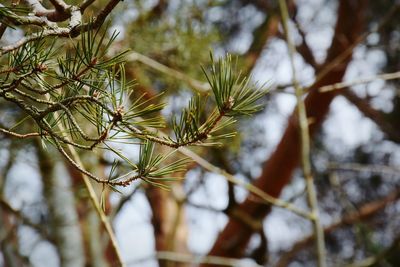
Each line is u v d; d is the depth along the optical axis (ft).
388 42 24.06
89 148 5.59
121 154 5.76
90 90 5.51
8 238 19.20
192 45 15.99
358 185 27.17
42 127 5.54
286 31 16.07
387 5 23.73
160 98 15.11
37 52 5.36
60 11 5.48
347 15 22.99
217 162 18.29
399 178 26.55
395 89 24.09
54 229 18.11
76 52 5.39
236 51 16.67
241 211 20.27
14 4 5.32
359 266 18.17
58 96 5.57
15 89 5.40
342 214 26.25
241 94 5.84
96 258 18.71
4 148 14.15
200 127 5.90
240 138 16.89
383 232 25.46
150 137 5.71
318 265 14.88
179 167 6.06
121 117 5.45
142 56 14.93
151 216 22.99
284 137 23.00
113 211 15.14
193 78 15.99
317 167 25.58
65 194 17.66
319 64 23.30
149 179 6.03
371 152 26.96
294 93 15.89
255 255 19.36
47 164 15.79
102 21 5.35
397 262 21.97
